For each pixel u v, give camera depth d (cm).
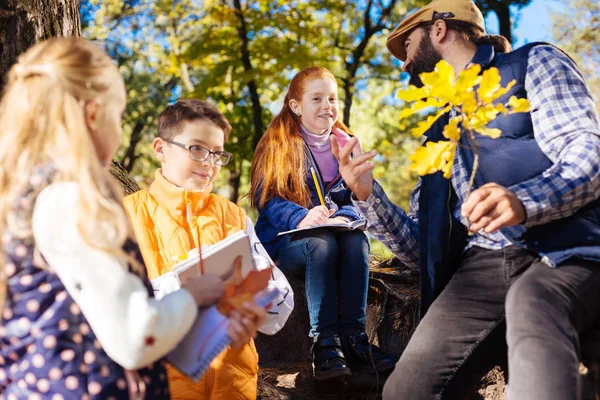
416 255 281
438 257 261
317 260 319
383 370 318
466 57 272
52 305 167
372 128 1590
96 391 167
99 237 162
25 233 164
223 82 1215
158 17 1540
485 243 253
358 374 318
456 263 266
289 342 356
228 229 277
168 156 273
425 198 268
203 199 273
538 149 241
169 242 262
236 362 253
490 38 276
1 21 300
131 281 168
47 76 173
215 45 1167
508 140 248
